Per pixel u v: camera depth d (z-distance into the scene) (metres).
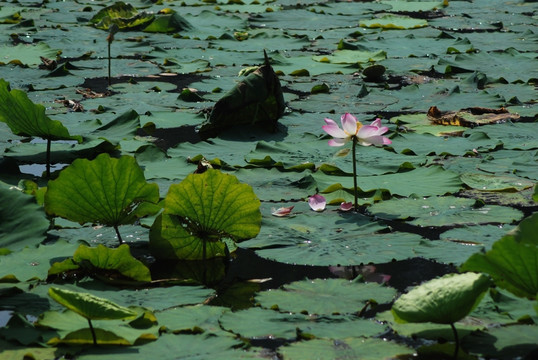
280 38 10.47
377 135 4.63
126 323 3.26
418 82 8.27
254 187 5.16
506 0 13.66
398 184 5.16
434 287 3.08
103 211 4.07
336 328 3.26
